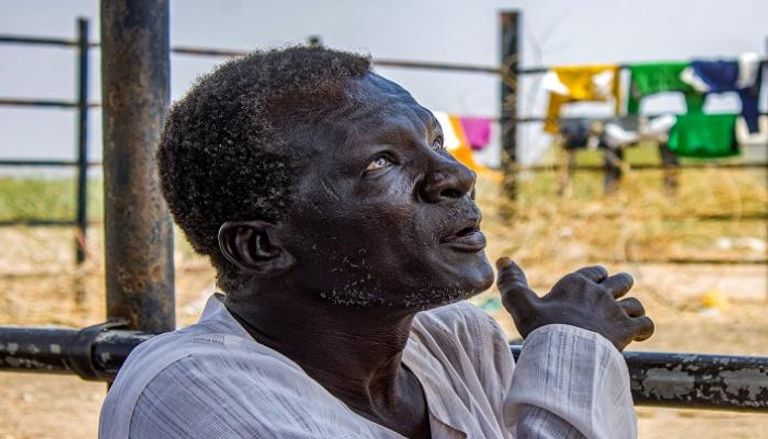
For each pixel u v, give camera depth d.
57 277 6.88
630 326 1.23
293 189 1.08
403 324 1.15
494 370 1.33
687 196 7.55
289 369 1.07
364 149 1.07
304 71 1.10
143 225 1.57
